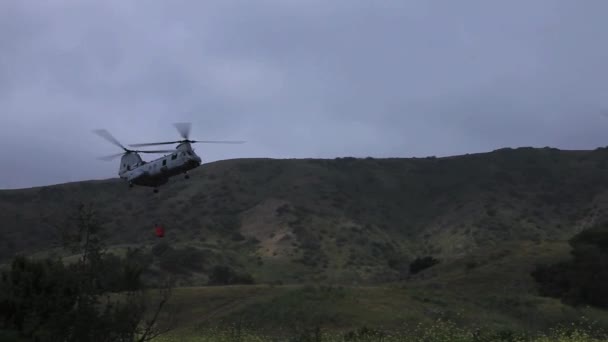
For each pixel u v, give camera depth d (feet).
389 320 117.80
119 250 240.73
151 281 214.48
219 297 140.56
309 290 136.15
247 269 264.93
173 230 324.39
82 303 46.37
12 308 47.73
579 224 329.72
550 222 335.06
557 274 162.71
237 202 363.35
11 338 44.47
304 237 309.22
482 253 211.00
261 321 121.80
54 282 48.70
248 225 333.01
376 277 273.75
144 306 48.91
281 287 149.89
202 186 382.83
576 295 147.13
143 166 127.75
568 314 133.18
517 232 317.83
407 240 344.69
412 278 215.92
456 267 204.23
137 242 304.91
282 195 370.12
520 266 184.85
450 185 402.72
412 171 431.84
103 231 50.37
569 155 419.13
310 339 89.97
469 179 402.11
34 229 325.01
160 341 79.51
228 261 266.57
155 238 311.47
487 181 391.45
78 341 45.70
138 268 49.78
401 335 95.35
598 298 144.66
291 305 125.80
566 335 84.69
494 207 349.41
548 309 137.59
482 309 131.34
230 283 235.40
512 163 413.59
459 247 309.42
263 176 406.00
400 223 368.68
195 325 121.08
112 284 48.26
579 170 391.86
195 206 357.00
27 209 348.59
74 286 47.80
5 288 48.91
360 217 359.46
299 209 344.08
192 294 143.54
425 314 121.70
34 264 50.21
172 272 237.25
